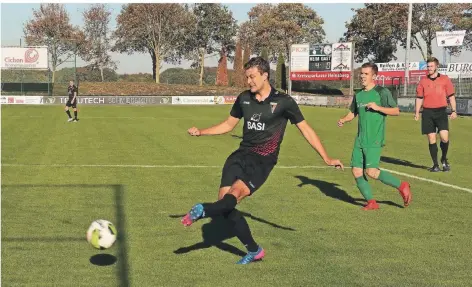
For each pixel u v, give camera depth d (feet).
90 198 24.70
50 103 140.15
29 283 14.06
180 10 186.29
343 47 145.59
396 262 16.08
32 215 21.29
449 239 18.58
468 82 109.91
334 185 28.78
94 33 192.54
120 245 17.46
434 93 33.71
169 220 20.79
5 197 24.62
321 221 20.95
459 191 27.32
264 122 15.81
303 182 29.60
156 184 28.53
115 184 28.37
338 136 58.49
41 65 146.20
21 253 16.49
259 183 15.51
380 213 22.39
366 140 22.90
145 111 107.34
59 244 17.47
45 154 40.45
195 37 196.03
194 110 112.06
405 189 22.84
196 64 204.23
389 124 76.74
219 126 16.79
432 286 14.19
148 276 14.65
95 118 84.23
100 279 14.39
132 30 186.39
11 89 146.72
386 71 158.92
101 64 195.11
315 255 16.65
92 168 33.81
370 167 22.89
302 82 186.50
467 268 15.62
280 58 181.27
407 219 21.39
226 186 15.39
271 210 22.76
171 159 38.40
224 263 15.80
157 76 188.44
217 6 194.90
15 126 66.69
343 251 17.10
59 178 29.99
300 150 45.21
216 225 19.99
